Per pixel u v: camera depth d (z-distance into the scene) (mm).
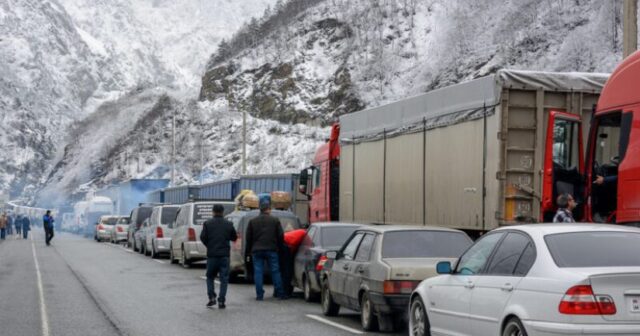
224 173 128125
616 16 85375
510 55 105812
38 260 35375
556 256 8977
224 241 17547
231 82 156000
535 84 16938
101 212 78375
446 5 140250
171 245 32562
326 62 147750
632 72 14586
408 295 12922
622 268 8648
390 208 22578
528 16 108875
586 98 17312
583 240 9203
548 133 16781
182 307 17672
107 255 39656
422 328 11633
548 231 9422
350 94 135000
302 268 18750
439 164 19562
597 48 85312
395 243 13719
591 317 8328
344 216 26703
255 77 153625
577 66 85688
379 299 13133
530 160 16875
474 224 17688
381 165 23359
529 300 8914
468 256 10750
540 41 102500
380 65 137000
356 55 143125
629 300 8430
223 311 16922
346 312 16781
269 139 132000
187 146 145125
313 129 130875
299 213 38281
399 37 142875
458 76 114688
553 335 8492
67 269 29516
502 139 16703
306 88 143000
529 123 16938
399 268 13000
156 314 16469
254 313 16578
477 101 17734
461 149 18438
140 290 21469
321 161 29594
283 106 141500
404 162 21672
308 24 159750
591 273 8492
